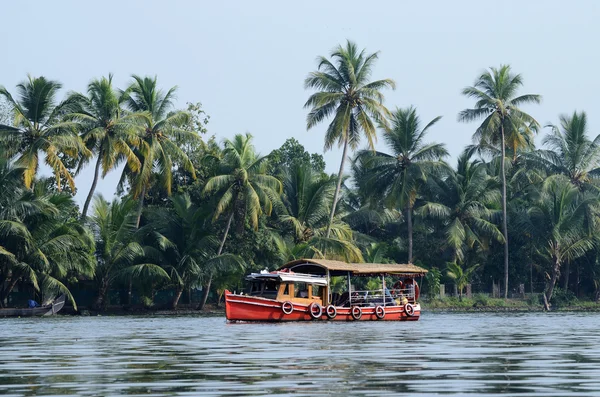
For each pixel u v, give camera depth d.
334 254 70.44
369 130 72.56
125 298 75.12
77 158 73.19
